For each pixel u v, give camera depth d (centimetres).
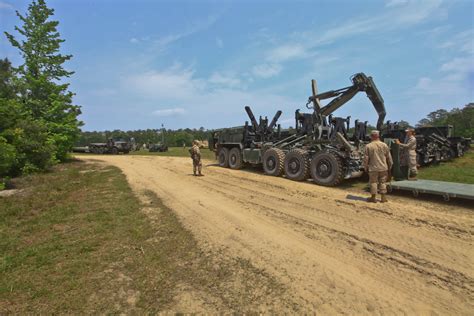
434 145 1234
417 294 267
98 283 298
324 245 389
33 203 654
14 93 1631
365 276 303
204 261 347
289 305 254
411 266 321
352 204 586
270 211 564
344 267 324
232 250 378
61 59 1750
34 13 1703
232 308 251
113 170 1318
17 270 328
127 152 3219
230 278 305
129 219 523
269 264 335
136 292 281
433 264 323
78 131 1812
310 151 934
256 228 464
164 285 293
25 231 464
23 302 265
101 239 423
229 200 668
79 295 276
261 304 256
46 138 1325
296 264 334
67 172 1238
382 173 592
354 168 824
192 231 454
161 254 369
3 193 802
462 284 280
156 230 461
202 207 604
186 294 276
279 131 1250
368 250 367
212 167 1395
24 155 1152
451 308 245
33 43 1684
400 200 623
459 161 1388
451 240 386
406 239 396
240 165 1282
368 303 254
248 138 1286
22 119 1275
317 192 726
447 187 632
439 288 276
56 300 268
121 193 764
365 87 893
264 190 779
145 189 821
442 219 468
